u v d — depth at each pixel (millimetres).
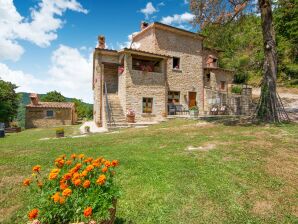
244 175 5398
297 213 3932
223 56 41719
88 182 2748
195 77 24062
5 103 36188
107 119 18469
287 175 5336
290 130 9867
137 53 19344
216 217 3881
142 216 4004
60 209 2533
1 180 5930
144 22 24016
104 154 7941
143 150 8219
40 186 3076
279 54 35469
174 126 14094
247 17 15070
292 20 32906
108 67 21234
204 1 14188
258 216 3875
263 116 12555
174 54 22656
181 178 5367
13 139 16656
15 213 4281
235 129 11094
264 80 12930
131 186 5105
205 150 7582
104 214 2555
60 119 34500
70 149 9203
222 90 27422
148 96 19859
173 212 4078
